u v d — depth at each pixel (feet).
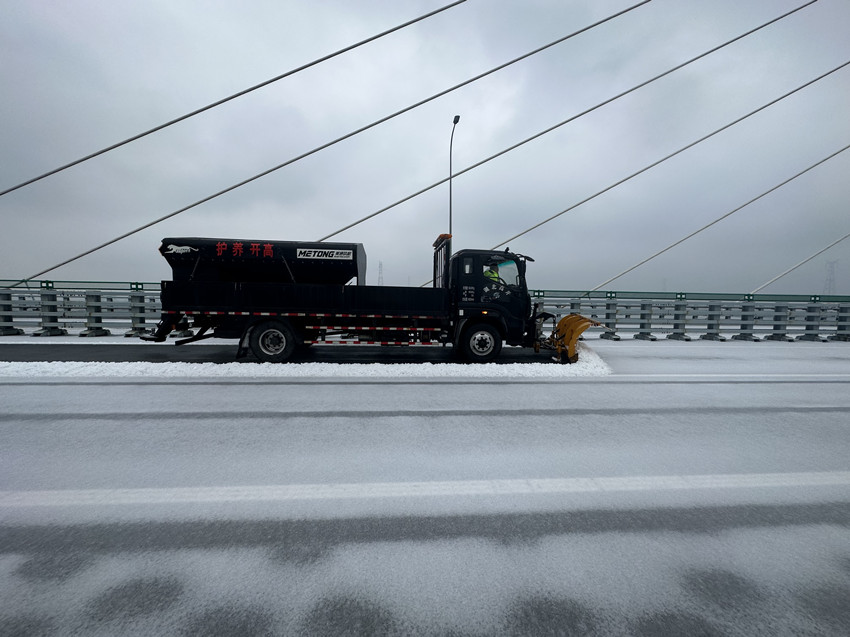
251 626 5.35
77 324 41.98
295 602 5.81
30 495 8.90
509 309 28.55
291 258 27.09
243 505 8.61
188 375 21.74
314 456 11.26
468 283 28.12
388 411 15.62
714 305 46.19
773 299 47.06
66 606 5.65
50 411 15.15
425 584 6.24
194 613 5.56
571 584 6.30
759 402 17.70
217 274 27.50
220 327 26.68
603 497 9.16
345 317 27.35
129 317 40.50
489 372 23.11
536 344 28.86
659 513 8.50
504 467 10.69
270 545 7.22
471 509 8.57
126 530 7.61
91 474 9.98
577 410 16.06
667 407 16.66
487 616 5.61
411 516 8.27
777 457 11.59
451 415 15.19
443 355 31.83
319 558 6.85
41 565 6.54
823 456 11.71
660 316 45.75
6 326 40.68
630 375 23.63
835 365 28.48
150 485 9.45
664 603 5.91
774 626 5.51
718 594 6.12
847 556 7.11
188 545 7.16
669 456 11.55
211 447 11.81
